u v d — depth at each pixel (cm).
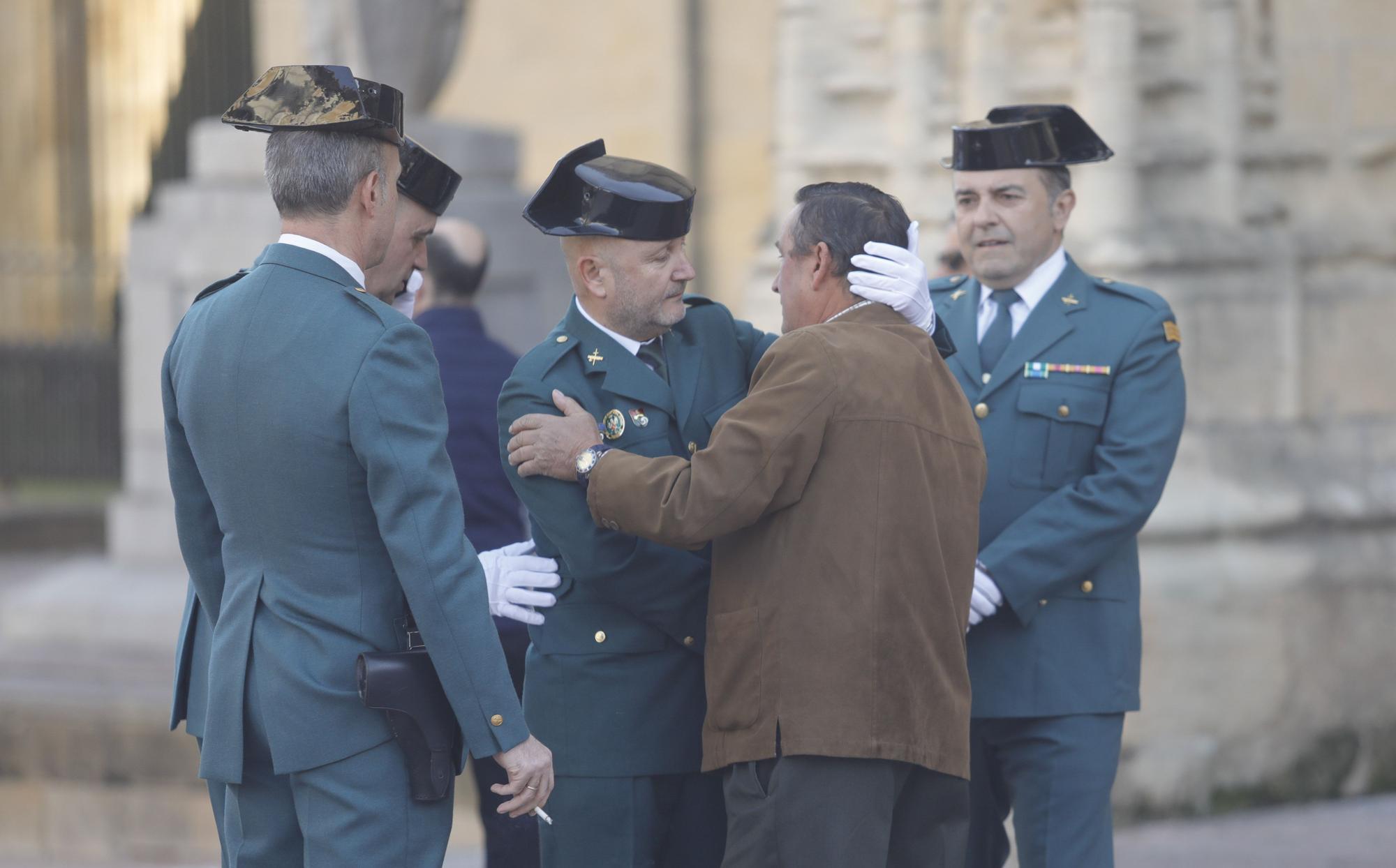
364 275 1045
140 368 2912
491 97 4294
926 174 2156
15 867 1906
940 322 1155
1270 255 2094
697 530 1005
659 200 1083
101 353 4750
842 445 1017
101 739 2314
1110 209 2028
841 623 1001
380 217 997
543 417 1084
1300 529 2062
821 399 1015
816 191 1104
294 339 949
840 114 2248
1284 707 2025
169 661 2670
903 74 2170
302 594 956
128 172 4962
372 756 952
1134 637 1305
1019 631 1261
